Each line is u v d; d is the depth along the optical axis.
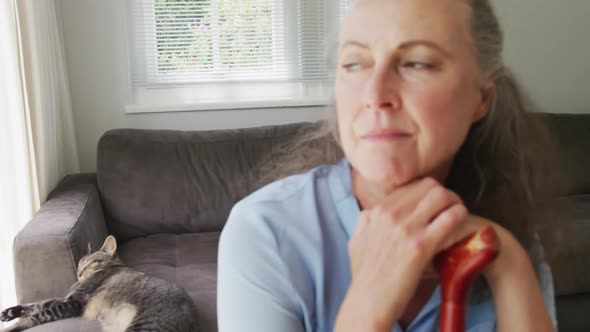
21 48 1.87
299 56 2.82
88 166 2.63
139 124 2.66
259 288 0.50
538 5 2.99
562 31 3.04
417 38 0.44
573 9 3.03
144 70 2.69
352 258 0.45
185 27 2.69
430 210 0.43
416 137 0.45
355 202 0.54
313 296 0.52
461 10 0.46
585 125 2.73
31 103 1.95
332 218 0.54
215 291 1.72
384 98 0.44
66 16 2.48
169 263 1.94
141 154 2.26
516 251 0.49
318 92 2.89
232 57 2.77
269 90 2.85
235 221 0.54
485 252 0.40
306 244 0.52
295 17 2.78
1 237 1.78
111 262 1.72
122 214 2.23
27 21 1.91
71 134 2.47
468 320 0.56
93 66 2.56
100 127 2.62
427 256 0.42
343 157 0.63
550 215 0.66
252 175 2.30
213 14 2.71
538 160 0.65
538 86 3.09
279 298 0.50
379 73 0.45
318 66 2.84
